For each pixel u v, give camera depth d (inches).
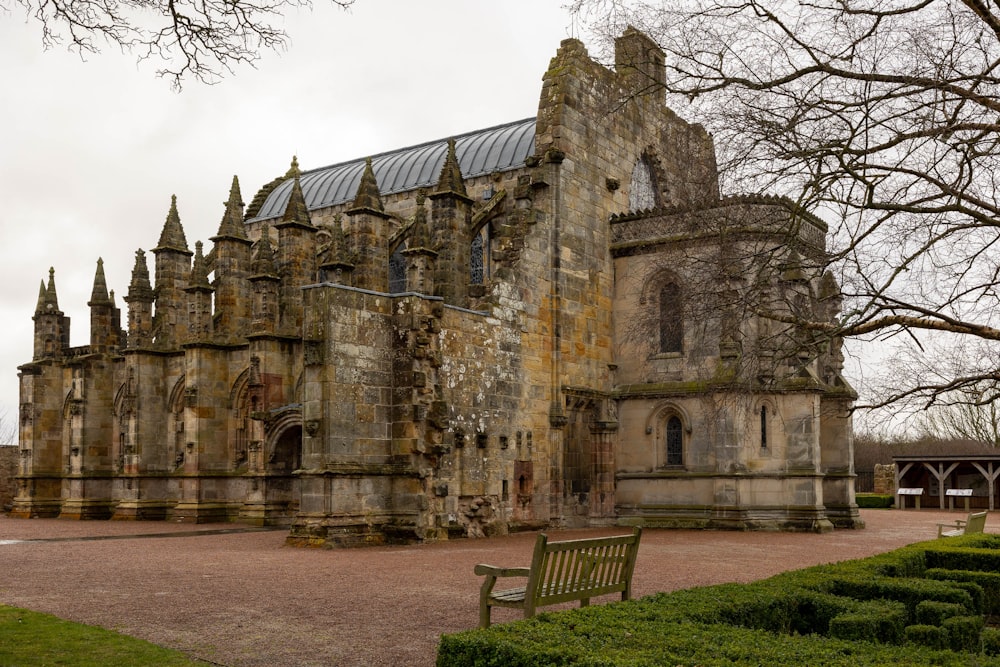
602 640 462.0
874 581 712.4
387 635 661.9
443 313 1578.5
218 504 2225.6
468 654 454.9
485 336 1696.6
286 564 1130.0
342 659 586.6
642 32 928.3
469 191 2364.7
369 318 1475.1
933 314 755.4
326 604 801.6
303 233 2165.4
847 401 1925.4
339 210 2655.0
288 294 2129.7
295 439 2110.0
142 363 2405.3
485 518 1657.2
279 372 2095.2
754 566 1114.7
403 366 1496.1
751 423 1834.4
